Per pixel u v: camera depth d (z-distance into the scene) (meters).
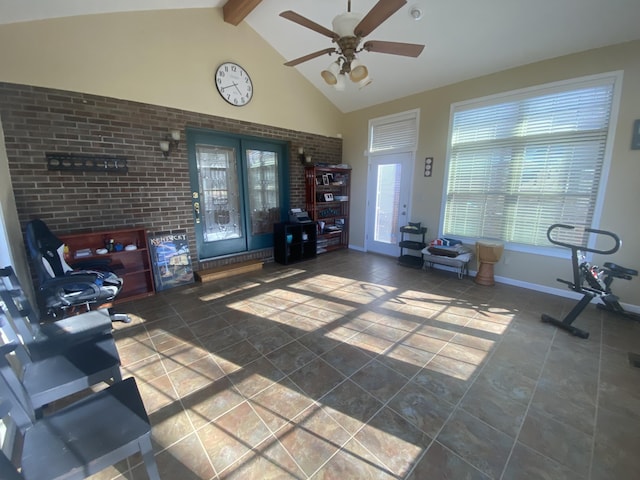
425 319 2.72
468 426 1.51
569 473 1.26
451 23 3.04
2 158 2.31
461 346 2.27
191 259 3.79
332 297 3.23
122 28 2.92
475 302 3.12
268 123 4.35
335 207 5.66
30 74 2.49
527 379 1.89
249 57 3.99
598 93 2.89
